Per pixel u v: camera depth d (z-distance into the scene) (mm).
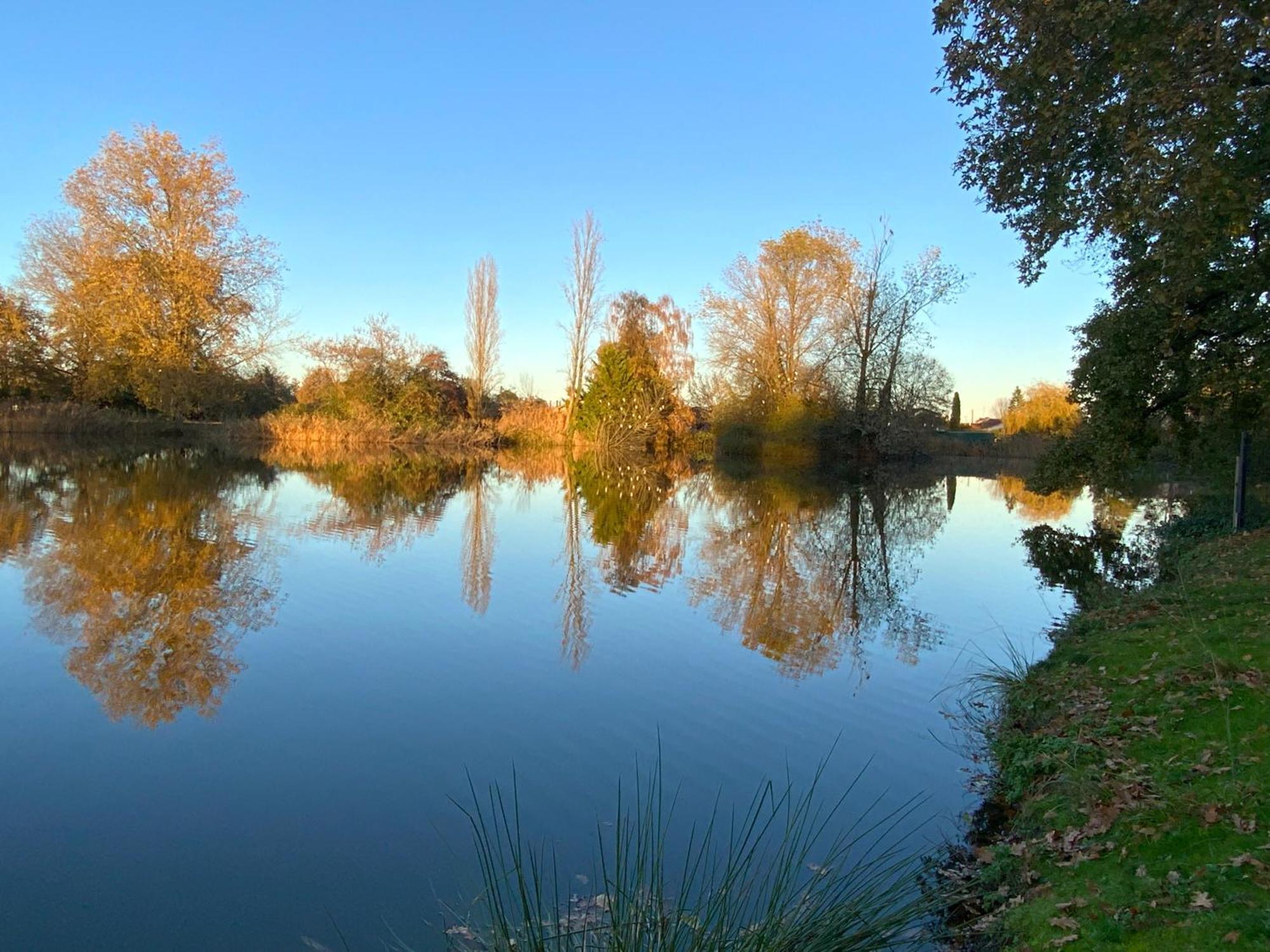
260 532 13711
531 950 3150
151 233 30828
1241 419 13609
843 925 3420
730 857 3592
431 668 7312
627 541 15086
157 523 14125
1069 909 3475
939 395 36562
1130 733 5113
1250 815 3738
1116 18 6434
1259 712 4812
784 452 36406
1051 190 8164
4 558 10812
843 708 6621
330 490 21078
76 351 32344
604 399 40125
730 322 36906
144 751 5398
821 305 35312
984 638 8867
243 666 7152
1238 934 2916
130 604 8852
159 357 30781
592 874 4016
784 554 14422
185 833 4395
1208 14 6273
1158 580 11398
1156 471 24672
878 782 5309
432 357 42031
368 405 39219
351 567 11398
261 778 5066
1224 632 6535
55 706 6082
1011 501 27344
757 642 8539
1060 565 13828
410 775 5180
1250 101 6422
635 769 5383
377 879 3982
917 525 19422
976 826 4750
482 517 17531
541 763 5426
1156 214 6711
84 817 4535
